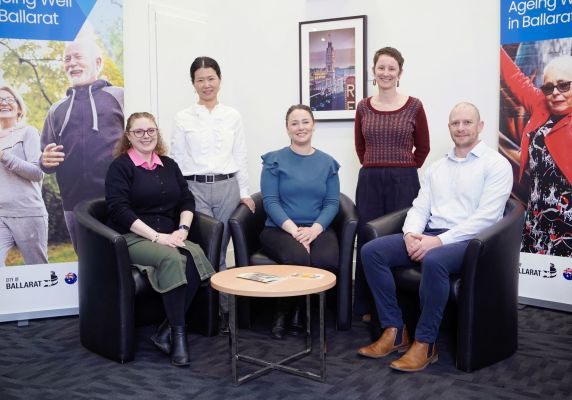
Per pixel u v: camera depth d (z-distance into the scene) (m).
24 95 3.50
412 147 3.44
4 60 3.44
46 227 3.59
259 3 4.73
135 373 2.71
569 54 3.46
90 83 3.68
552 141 3.56
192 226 3.30
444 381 2.58
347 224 3.22
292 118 3.38
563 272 3.58
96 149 3.71
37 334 3.32
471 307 2.63
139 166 3.17
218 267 3.22
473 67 3.95
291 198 3.41
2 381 2.62
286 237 3.25
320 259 3.17
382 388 2.51
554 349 2.98
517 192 3.73
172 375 2.69
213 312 3.21
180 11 4.38
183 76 4.44
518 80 3.67
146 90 4.19
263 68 4.78
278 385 2.56
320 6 4.48
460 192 3.01
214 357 2.92
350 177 4.49
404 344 2.93
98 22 3.68
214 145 3.51
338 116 4.46
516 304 2.93
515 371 2.69
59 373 2.72
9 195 3.49
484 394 2.44
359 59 4.34
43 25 3.53
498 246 2.67
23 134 3.51
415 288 2.84
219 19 4.73
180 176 3.36
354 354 2.94
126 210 3.05
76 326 3.47
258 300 3.53
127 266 2.80
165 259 2.83
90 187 3.71
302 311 3.29
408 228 3.03
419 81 4.15
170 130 4.36
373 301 3.02
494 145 3.92
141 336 3.26
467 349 2.66
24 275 3.54
